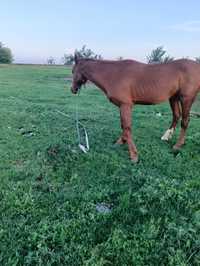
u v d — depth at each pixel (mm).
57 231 3543
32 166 5566
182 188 4559
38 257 3125
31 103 12750
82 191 4594
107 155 6125
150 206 4086
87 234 3520
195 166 5844
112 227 3656
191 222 3748
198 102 14812
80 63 6582
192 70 6113
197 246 3314
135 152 6059
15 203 4113
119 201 4234
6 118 9172
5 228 3598
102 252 3236
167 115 11742
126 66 6012
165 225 3678
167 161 6027
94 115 10727
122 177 5090
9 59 56344
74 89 6906
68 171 5340
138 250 3271
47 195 4457
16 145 6676
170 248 3289
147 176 4957
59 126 8586
